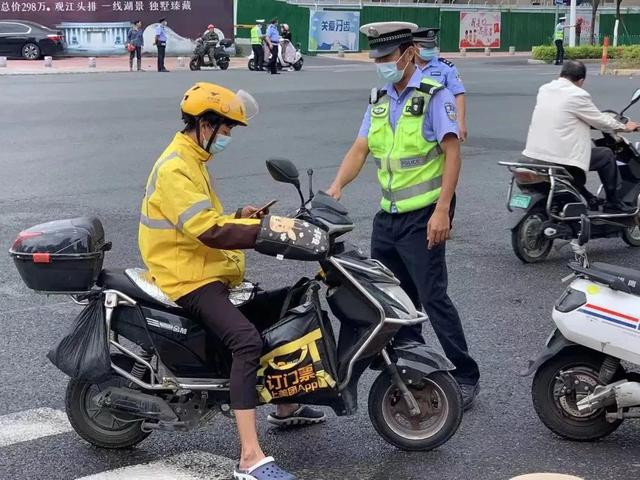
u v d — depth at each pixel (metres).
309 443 4.57
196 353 4.10
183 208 3.87
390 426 4.39
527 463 4.32
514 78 27.56
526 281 7.54
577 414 4.50
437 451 4.46
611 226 8.31
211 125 3.97
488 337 6.15
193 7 38.25
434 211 4.72
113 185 10.95
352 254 4.15
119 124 16.12
